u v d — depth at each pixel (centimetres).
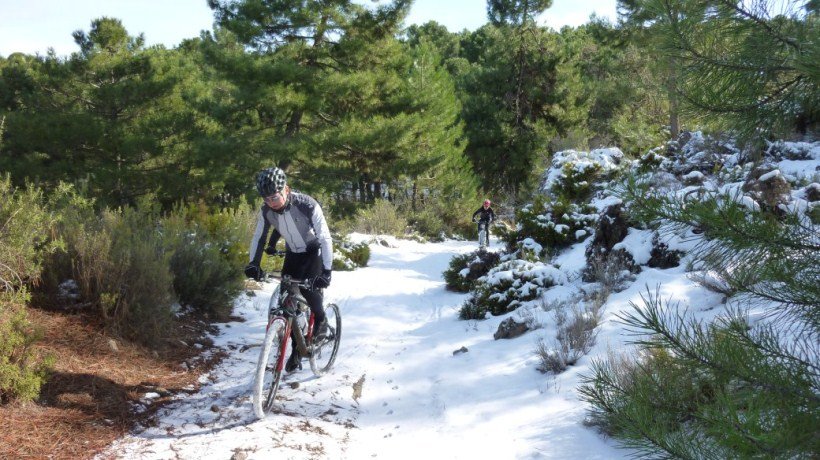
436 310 866
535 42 3238
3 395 399
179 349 580
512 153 3161
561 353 513
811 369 242
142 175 2253
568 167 1427
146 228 752
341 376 554
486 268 1002
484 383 514
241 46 2264
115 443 378
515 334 634
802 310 246
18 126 2189
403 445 412
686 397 276
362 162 2312
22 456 344
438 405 482
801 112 258
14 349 420
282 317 457
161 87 2295
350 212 2402
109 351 521
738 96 256
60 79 2292
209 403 460
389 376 560
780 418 221
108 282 579
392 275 1245
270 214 457
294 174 2280
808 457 211
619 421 286
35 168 2170
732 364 237
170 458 364
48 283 579
